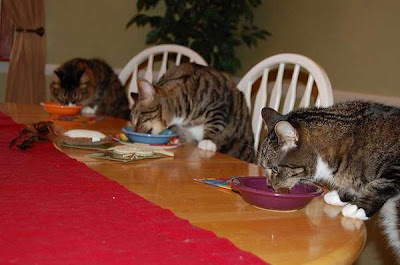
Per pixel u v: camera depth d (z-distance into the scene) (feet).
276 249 3.49
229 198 4.74
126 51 16.31
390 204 5.39
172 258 3.04
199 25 15.12
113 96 13.92
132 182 5.05
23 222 3.53
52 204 4.01
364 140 5.46
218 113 9.80
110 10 15.90
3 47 15.06
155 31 15.08
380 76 11.41
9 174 4.87
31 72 14.83
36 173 4.98
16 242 3.15
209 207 4.40
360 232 4.09
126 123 9.36
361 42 11.93
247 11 14.88
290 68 13.69
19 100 14.79
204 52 14.65
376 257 10.11
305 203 4.47
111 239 3.31
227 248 3.25
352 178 5.50
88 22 15.70
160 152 6.61
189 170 5.86
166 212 3.95
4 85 15.21
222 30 14.92
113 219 3.72
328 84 7.96
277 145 5.68
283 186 5.44
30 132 6.45
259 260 3.10
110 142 7.04
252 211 4.39
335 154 5.59
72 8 15.43
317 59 13.28
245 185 4.86
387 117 5.55
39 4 14.75
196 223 3.94
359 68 12.00
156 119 9.35
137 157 6.17
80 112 11.50
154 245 3.24
